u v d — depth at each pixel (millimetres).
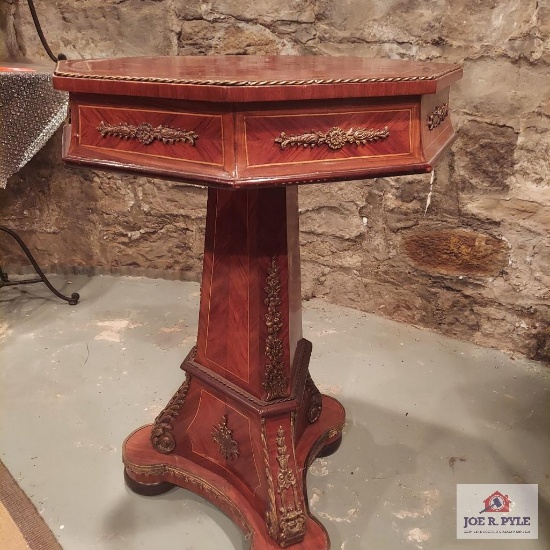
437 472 1371
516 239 1723
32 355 1799
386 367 1764
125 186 2223
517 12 1544
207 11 1938
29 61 2172
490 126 1670
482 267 1804
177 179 811
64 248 2365
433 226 1842
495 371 1749
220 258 1069
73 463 1380
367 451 1435
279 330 1063
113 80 822
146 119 833
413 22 1697
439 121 973
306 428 1362
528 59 1565
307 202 2010
